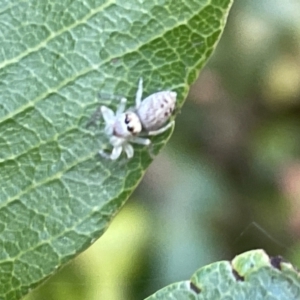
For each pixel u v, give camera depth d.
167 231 0.06
